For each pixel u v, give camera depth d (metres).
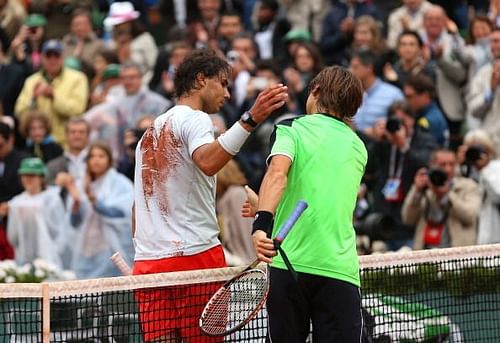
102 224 26.39
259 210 13.42
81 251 26.41
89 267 26.38
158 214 14.91
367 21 31.20
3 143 28.97
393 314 17.09
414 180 25.14
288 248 13.88
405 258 16.17
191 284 14.74
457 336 17.67
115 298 16.08
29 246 26.98
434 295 17.78
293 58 33.50
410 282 17.61
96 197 26.27
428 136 26.36
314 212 13.84
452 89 29.83
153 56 36.22
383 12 35.72
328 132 14.13
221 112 30.62
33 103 32.81
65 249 26.94
